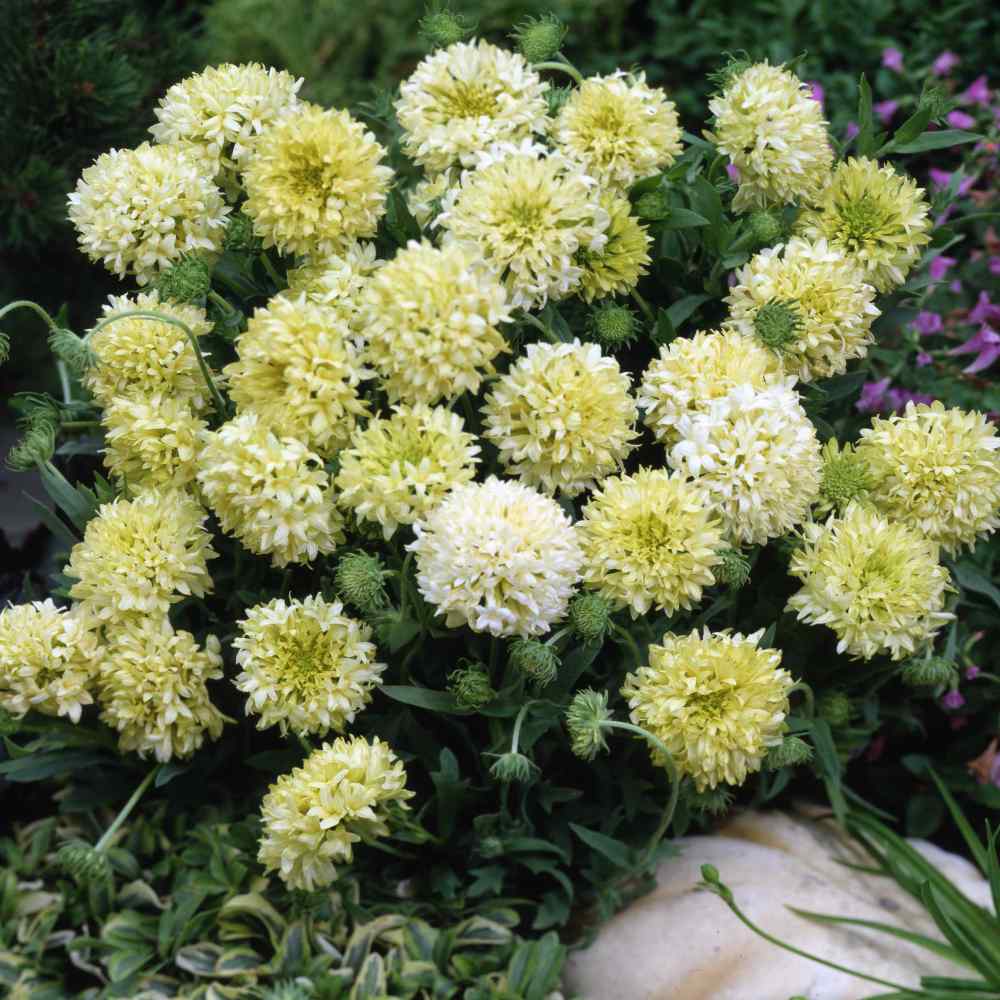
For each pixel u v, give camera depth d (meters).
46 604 0.66
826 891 0.70
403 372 0.63
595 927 0.70
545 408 0.63
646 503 0.63
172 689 0.66
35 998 0.68
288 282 0.69
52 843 0.74
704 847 0.72
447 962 0.68
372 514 0.63
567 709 0.64
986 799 0.76
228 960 0.68
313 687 0.64
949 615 0.68
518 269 0.64
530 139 0.66
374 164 0.66
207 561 0.71
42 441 0.68
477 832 0.68
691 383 0.66
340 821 0.63
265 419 0.64
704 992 0.67
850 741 0.74
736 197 0.72
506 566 0.61
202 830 0.72
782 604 0.71
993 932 0.69
